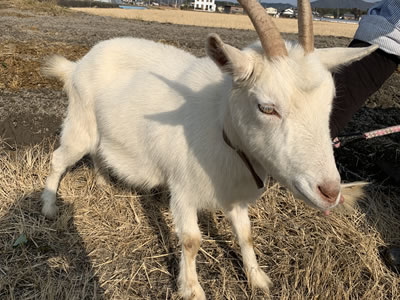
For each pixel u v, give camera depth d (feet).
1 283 3.48
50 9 25.40
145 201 4.83
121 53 4.22
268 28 2.67
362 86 4.24
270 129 2.64
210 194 3.42
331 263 3.97
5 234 4.08
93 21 21.38
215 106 3.27
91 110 4.31
